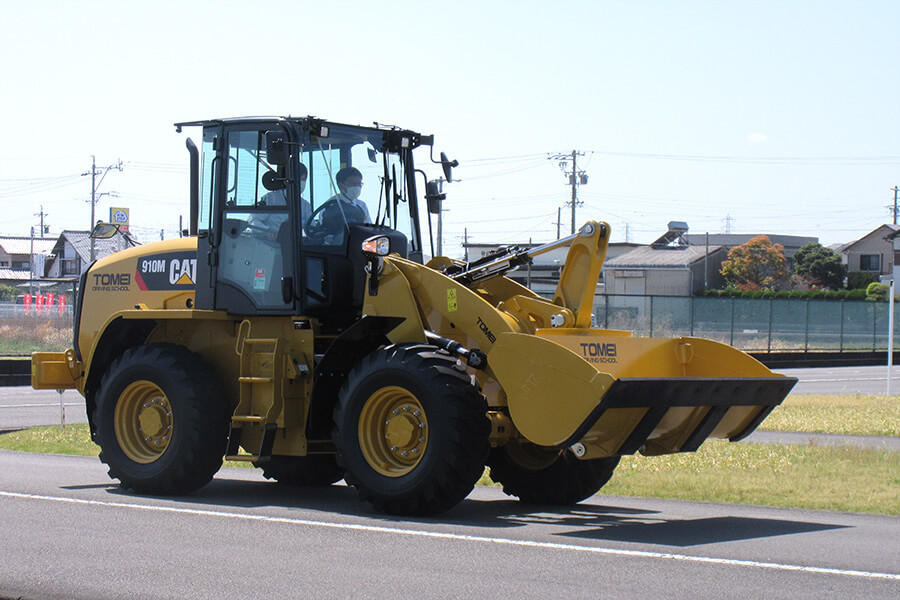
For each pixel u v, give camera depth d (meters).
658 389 7.76
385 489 8.40
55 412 19.95
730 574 6.27
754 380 8.42
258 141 9.81
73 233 79.56
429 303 8.96
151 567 6.38
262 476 11.57
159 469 9.55
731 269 75.56
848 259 82.81
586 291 8.77
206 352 10.10
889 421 17.84
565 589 5.84
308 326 9.49
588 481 9.37
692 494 10.09
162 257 10.67
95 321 11.04
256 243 9.74
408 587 5.89
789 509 9.18
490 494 10.36
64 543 7.13
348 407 8.65
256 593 5.75
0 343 32.91
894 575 6.29
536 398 7.90
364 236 9.88
